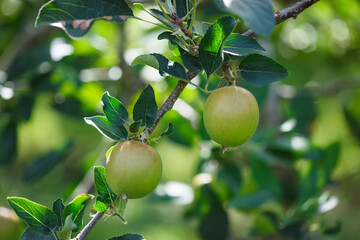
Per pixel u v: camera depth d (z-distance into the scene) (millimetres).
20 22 2600
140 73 2041
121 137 1379
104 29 2406
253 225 2010
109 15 1363
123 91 2174
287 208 2008
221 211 1971
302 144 1853
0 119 2047
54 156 2062
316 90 2613
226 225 1972
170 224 3391
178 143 1973
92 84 2148
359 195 2832
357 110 2914
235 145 1384
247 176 2199
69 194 2070
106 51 2287
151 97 1379
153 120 1380
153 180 1352
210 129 1381
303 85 2951
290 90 2559
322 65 2945
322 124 3166
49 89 2012
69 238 1352
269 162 1861
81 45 2217
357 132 2240
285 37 2848
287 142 1864
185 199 1983
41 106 2965
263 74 1402
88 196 1399
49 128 3072
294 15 1405
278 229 1825
